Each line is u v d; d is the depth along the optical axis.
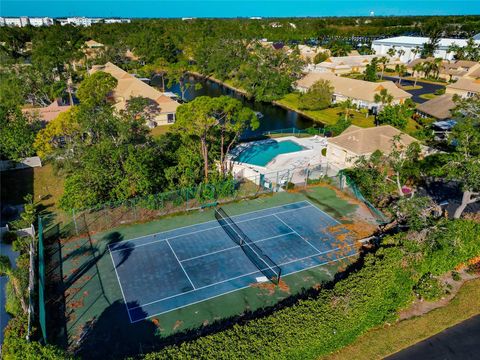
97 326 27.45
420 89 117.56
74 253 35.53
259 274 33.50
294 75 113.88
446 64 135.38
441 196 46.81
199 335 26.84
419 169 49.44
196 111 41.78
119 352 25.38
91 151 43.25
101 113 51.28
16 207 43.84
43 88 82.88
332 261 35.38
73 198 39.59
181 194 44.16
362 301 25.42
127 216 41.62
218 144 51.12
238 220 42.09
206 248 36.94
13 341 22.42
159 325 27.69
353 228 40.75
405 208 35.62
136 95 78.12
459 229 32.22
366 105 90.88
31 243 34.38
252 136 71.31
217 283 32.25
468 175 35.28
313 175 53.47
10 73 87.75
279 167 56.12
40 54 113.56
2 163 53.47
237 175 52.59
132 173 41.84
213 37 163.75
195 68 143.25
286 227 40.88
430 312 28.69
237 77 118.31
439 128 70.69
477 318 28.25
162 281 32.28
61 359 20.50
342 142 57.69
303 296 30.91
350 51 159.62
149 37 148.88
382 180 44.50
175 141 50.31
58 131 51.38
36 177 51.62
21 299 27.30
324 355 24.61
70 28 177.50
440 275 32.22
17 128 55.03
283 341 22.31
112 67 103.06
